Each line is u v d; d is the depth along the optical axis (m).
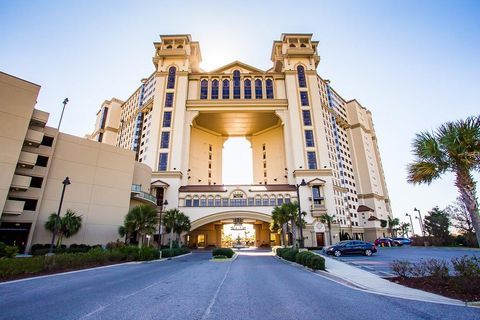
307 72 68.62
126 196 37.66
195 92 68.44
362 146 92.56
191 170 72.19
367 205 86.06
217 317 6.03
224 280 12.05
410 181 10.72
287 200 54.94
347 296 8.25
